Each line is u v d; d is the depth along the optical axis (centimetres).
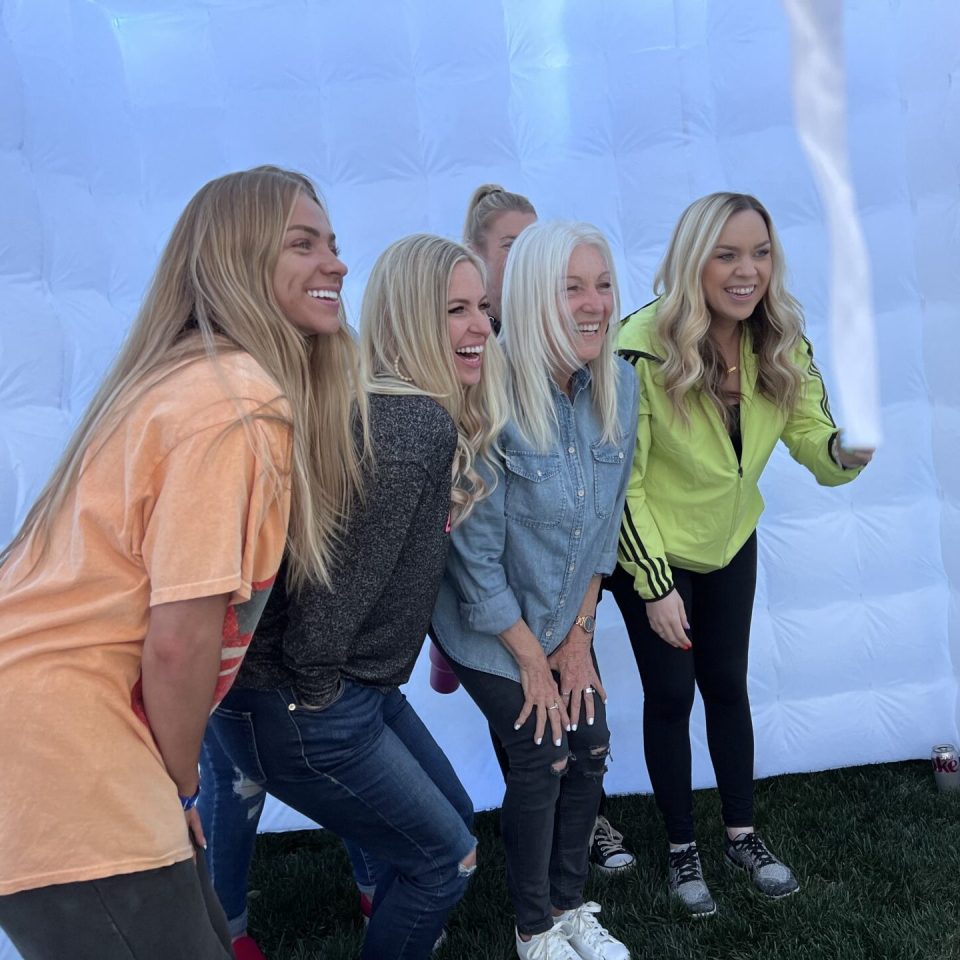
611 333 187
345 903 238
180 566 109
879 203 265
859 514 280
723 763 237
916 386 274
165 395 115
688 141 267
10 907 113
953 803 263
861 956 202
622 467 192
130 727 115
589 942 198
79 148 245
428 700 280
